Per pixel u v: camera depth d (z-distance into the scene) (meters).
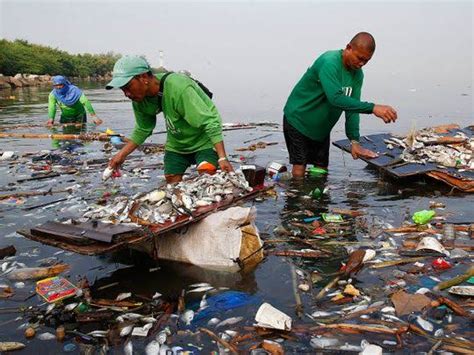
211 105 5.69
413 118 15.03
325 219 5.73
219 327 3.46
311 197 6.78
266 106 21.67
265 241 5.09
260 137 12.51
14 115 18.31
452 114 15.79
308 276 4.25
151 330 3.43
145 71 5.31
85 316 3.61
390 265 4.44
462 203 6.35
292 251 4.76
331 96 6.90
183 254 4.61
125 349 3.22
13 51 49.38
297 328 3.42
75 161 9.49
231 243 4.49
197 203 4.78
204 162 5.76
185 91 5.51
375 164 7.68
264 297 3.88
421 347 3.17
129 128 14.70
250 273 4.34
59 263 4.63
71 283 4.18
